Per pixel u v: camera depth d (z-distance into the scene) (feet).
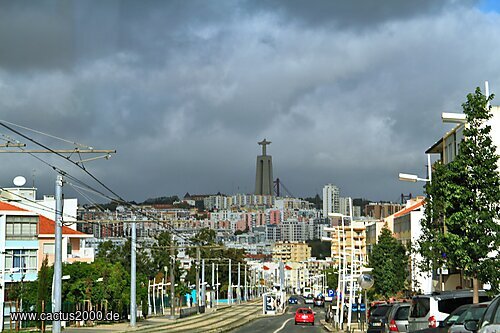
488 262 92.22
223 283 575.38
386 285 203.92
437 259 101.86
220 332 198.18
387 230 211.61
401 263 206.59
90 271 222.07
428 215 108.17
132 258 211.61
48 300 203.41
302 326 238.07
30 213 257.34
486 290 93.40
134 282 210.18
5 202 267.18
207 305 457.27
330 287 428.97
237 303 488.44
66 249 282.15
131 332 185.06
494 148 96.99
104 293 222.89
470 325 59.16
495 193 94.27
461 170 95.30
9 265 249.96
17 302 201.98
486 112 98.02
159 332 187.93
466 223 93.09
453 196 94.68
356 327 179.83
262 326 238.07
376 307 137.69
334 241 204.23
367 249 354.33
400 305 103.40
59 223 150.61
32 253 257.14
